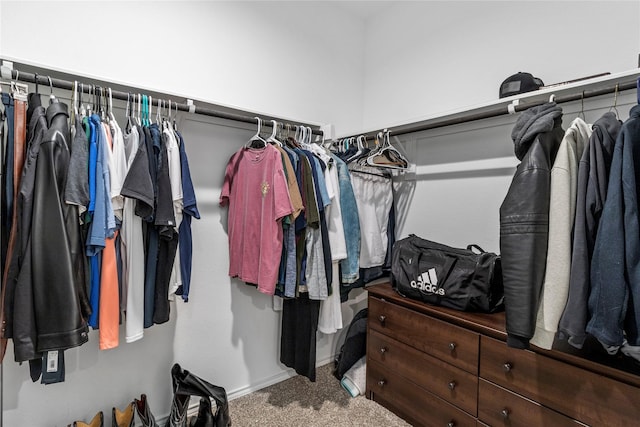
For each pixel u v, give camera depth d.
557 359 1.15
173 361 1.73
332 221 1.73
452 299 1.50
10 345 1.31
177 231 1.40
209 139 1.79
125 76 1.55
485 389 1.36
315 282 1.63
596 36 1.48
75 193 1.09
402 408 1.71
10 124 1.08
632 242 0.88
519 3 1.72
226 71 1.86
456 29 2.00
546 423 1.18
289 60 2.13
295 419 1.73
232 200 1.80
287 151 1.65
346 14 2.44
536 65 1.67
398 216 2.30
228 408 1.72
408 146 2.21
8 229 1.08
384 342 1.79
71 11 1.42
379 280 2.39
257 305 2.01
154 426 1.50
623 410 1.01
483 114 1.49
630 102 1.34
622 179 0.91
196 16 1.75
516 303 1.03
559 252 1.00
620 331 0.89
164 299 1.39
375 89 2.50
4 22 1.29
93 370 1.51
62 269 1.05
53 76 1.31
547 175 1.04
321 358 2.33
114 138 1.25
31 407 1.37
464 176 1.94
